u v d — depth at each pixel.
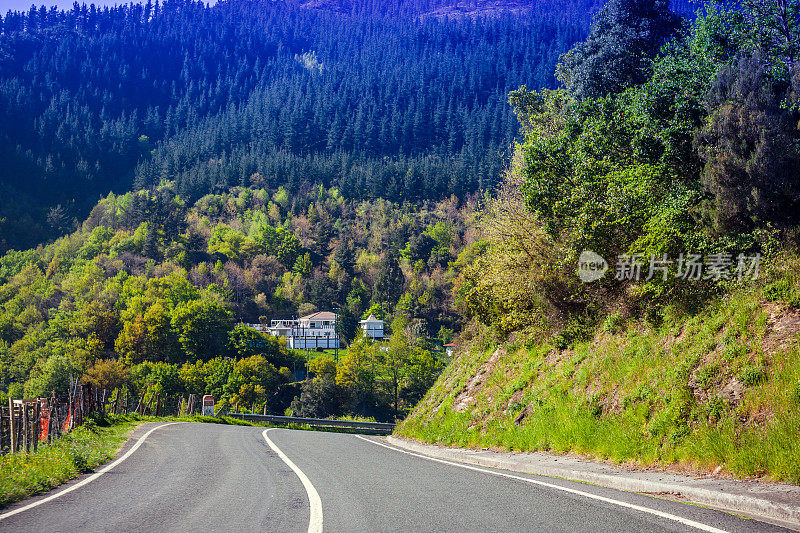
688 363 10.98
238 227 180.75
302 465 10.88
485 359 20.78
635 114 15.81
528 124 30.03
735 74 13.08
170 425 25.12
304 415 72.12
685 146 14.58
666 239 13.59
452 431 17.55
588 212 15.72
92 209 198.12
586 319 16.28
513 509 6.32
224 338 90.06
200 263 151.25
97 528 5.72
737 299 11.54
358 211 198.12
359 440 21.59
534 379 16.19
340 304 151.62
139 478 9.31
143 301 99.06
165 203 166.62
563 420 12.95
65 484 8.77
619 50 24.27
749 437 8.47
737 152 12.27
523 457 12.20
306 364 96.25
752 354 9.99
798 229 11.81
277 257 167.25
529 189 17.44
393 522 5.76
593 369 13.73
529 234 18.47
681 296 12.94
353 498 7.11
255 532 5.44
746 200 12.16
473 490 7.66
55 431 15.59
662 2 25.50
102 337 93.75
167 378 73.94
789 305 10.48
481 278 20.92
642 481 8.12
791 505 6.06
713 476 8.32
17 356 84.88
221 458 12.28
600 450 11.09
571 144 17.36
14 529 5.73
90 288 116.06
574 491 7.52
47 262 145.75
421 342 110.25
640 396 11.41
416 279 151.62
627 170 15.38
